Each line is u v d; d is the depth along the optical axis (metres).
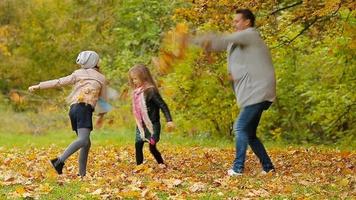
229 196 9.02
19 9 42.69
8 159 14.98
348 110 22.09
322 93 22.27
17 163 14.21
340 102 21.70
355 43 14.96
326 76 22.00
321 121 23.09
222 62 16.20
